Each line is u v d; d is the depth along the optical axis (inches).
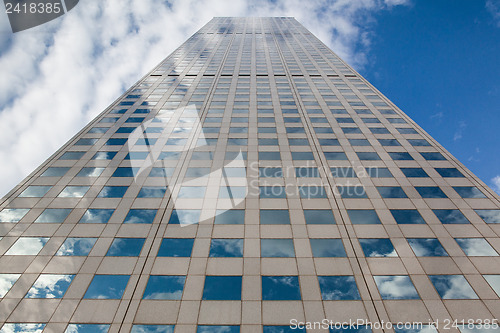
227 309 574.6
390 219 775.1
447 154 1027.3
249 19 3535.9
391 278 629.9
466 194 851.4
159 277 632.4
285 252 685.3
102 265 657.6
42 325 551.8
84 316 565.9
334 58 2103.8
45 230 743.7
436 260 665.6
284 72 1835.6
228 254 681.0
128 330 544.4
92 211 801.6
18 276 633.6
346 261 665.0
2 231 738.8
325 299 590.9
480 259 666.2
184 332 541.0
